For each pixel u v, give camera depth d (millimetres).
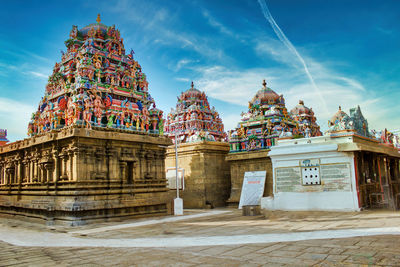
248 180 33156
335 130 24562
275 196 26141
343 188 23172
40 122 31141
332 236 12875
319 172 24312
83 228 21109
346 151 23234
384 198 27297
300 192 24938
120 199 25562
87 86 27984
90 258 11492
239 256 10508
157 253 11680
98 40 31500
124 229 19688
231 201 34531
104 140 25656
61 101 29234
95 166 24922
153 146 29406
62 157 24828
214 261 10055
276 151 26344
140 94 32031
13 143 31078
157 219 24891
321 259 9531
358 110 26469
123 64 32375
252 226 17766
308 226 16391
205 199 34625
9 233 19859
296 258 9812
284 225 17312
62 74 31266
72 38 32500
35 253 12969
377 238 11836
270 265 9250
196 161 36031
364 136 26047
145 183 28141
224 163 37844
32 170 28250
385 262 8836
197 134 37188
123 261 10727
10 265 10969
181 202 28406
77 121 26234
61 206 23172
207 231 16891
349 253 9969
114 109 28906
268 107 38938
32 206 25375
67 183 24188
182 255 11117
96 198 24359
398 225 14594
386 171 30734
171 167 38469
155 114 32375
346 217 19078
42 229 21578
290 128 39062
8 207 29969
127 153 27047
